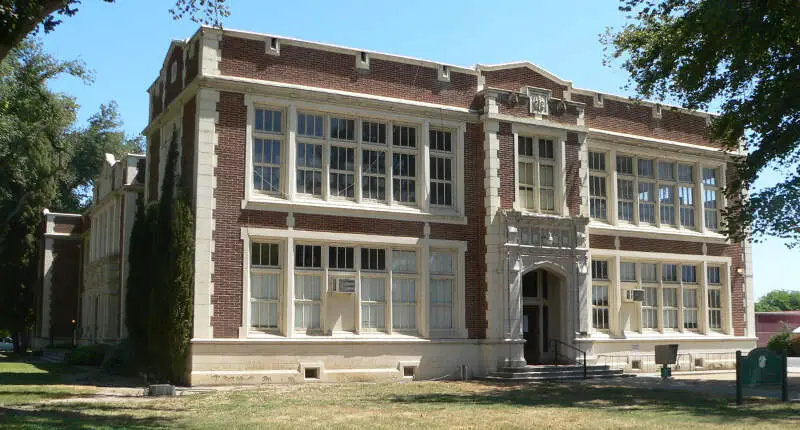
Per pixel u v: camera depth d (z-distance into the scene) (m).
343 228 24.02
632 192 29.95
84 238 43.44
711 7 19.23
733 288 32.09
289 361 22.77
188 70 24.20
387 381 23.81
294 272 23.31
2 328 46.38
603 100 29.61
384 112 25.00
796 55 21.27
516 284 25.67
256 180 23.30
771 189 22.17
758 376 18.91
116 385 22.06
